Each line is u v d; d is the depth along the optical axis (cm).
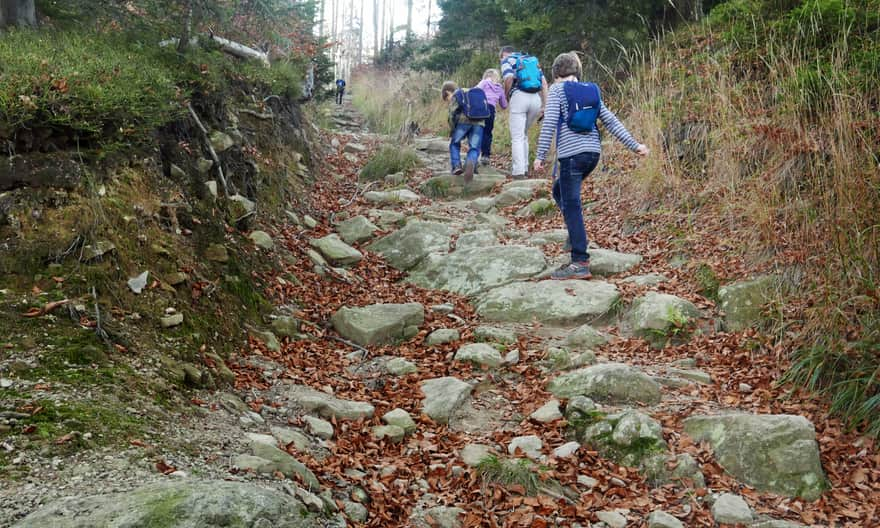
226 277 424
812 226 443
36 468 213
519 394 377
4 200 323
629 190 669
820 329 369
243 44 866
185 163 465
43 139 354
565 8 948
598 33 930
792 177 497
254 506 205
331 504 249
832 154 455
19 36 431
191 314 364
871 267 377
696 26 802
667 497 278
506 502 271
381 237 661
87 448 229
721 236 520
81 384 264
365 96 2003
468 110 825
